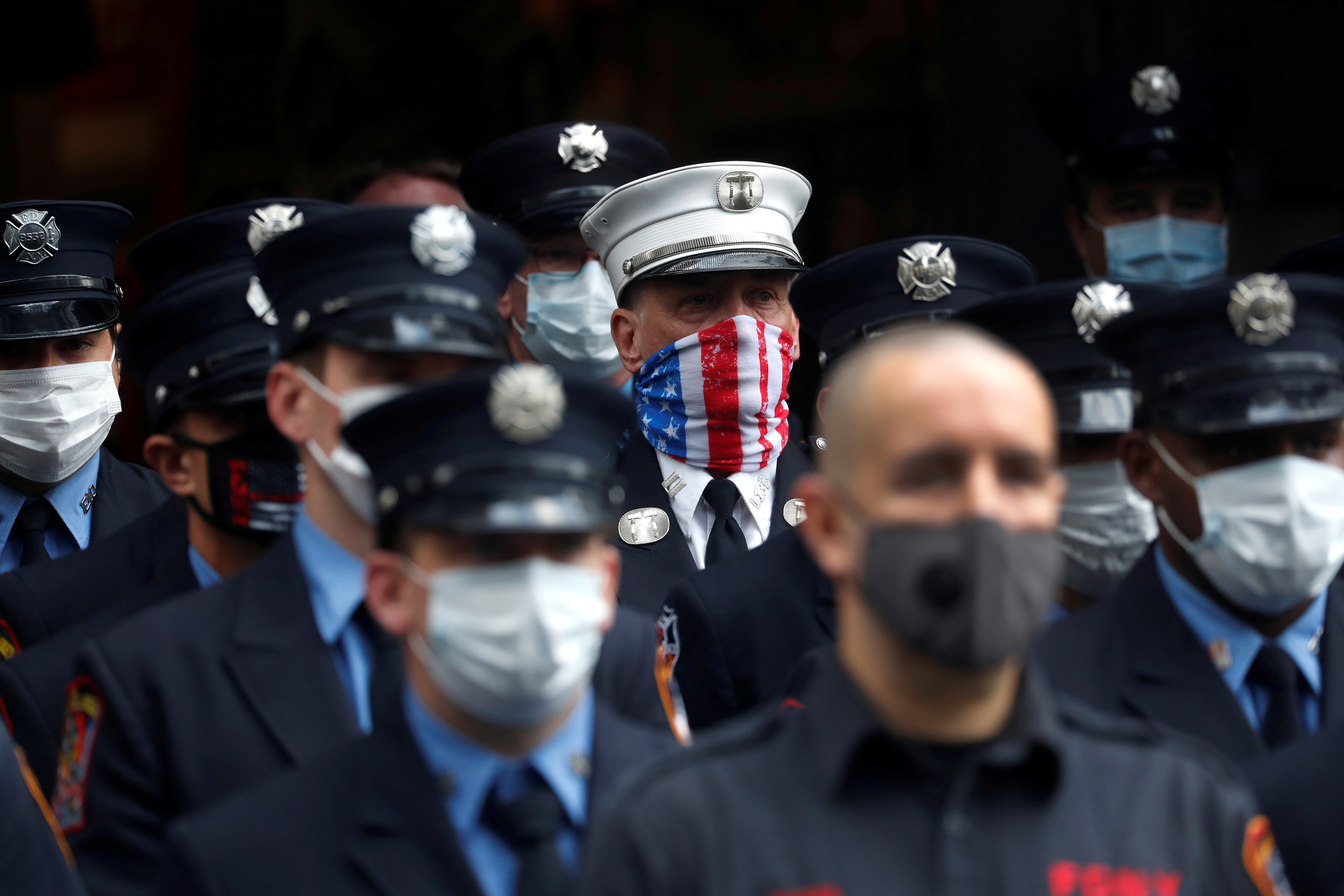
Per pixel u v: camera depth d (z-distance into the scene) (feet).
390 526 20.07
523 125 77.77
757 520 33.42
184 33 82.74
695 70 76.95
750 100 75.61
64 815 22.85
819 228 73.87
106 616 27.09
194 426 27.14
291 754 22.45
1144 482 25.55
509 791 20.10
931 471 16.98
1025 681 17.58
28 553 34.47
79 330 33.55
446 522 19.24
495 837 19.90
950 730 17.13
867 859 16.75
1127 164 44.01
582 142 38.04
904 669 17.03
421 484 19.63
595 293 37.70
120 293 35.12
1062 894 16.75
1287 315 24.14
